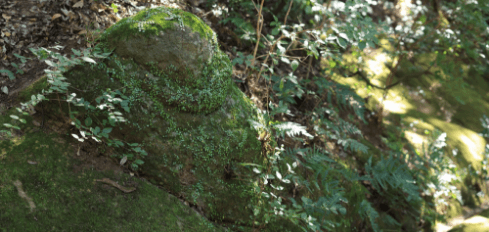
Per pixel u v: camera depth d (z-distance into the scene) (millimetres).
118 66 2422
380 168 3938
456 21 4949
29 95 2443
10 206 1902
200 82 2557
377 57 5922
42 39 2844
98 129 2215
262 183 2869
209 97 2613
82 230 2012
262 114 3133
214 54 2615
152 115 2498
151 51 2412
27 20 2832
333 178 3656
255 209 2633
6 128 2279
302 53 4660
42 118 2404
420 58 6434
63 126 2424
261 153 2928
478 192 5113
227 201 2742
